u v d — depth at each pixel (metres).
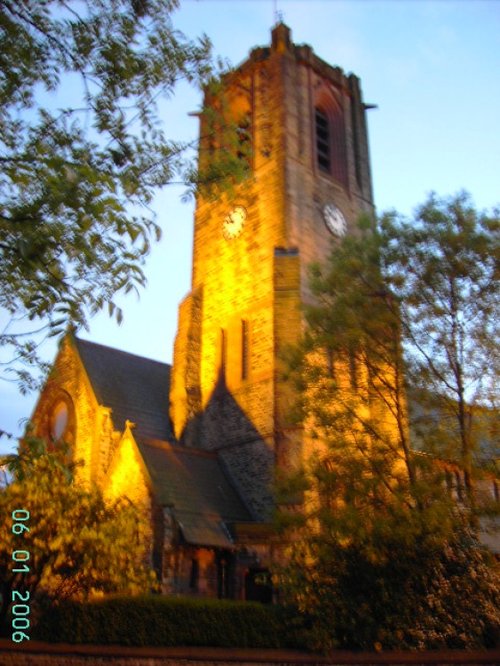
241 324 32.59
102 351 36.78
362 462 20.77
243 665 17.70
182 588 23.86
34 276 9.88
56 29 10.36
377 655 18.42
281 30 38.88
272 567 21.44
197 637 18.62
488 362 21.64
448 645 19.11
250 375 30.84
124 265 10.04
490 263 21.94
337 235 35.62
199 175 11.84
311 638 18.58
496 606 19.75
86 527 19.98
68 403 33.97
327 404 22.86
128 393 34.50
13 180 9.30
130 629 18.34
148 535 24.81
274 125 35.94
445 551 19.98
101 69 10.67
